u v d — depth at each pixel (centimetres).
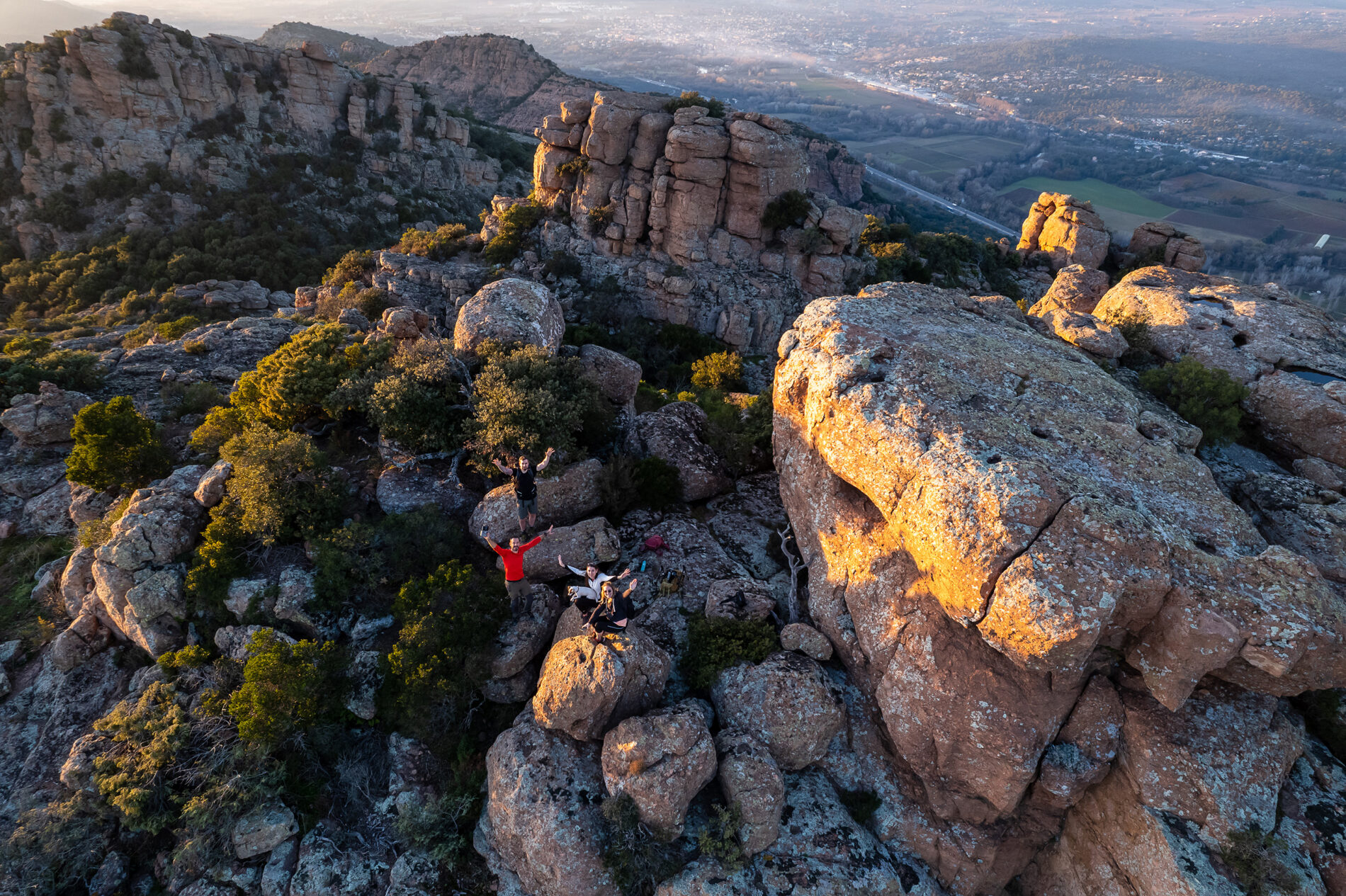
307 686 1389
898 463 1302
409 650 1429
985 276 6719
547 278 6119
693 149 5675
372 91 10756
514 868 1319
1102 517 1100
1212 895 1089
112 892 1295
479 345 2088
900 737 1380
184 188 8750
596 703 1292
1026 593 1070
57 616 1722
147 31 8569
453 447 1975
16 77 8269
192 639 1566
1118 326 2073
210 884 1295
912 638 1340
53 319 6538
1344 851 1119
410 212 10400
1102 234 6206
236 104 9512
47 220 8181
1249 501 1515
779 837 1312
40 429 2203
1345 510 1405
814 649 1522
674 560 1786
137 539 1588
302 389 2020
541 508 1794
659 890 1255
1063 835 1356
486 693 1516
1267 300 2073
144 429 1956
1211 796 1154
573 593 1353
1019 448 1266
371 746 1468
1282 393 1686
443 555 1680
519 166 13950
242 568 1616
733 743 1359
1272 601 1069
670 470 1978
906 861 1374
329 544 1620
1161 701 1132
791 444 1689
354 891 1286
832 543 1568
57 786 1409
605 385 2305
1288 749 1208
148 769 1323
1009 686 1231
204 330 3266
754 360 5753
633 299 6050
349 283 5525
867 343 1520
